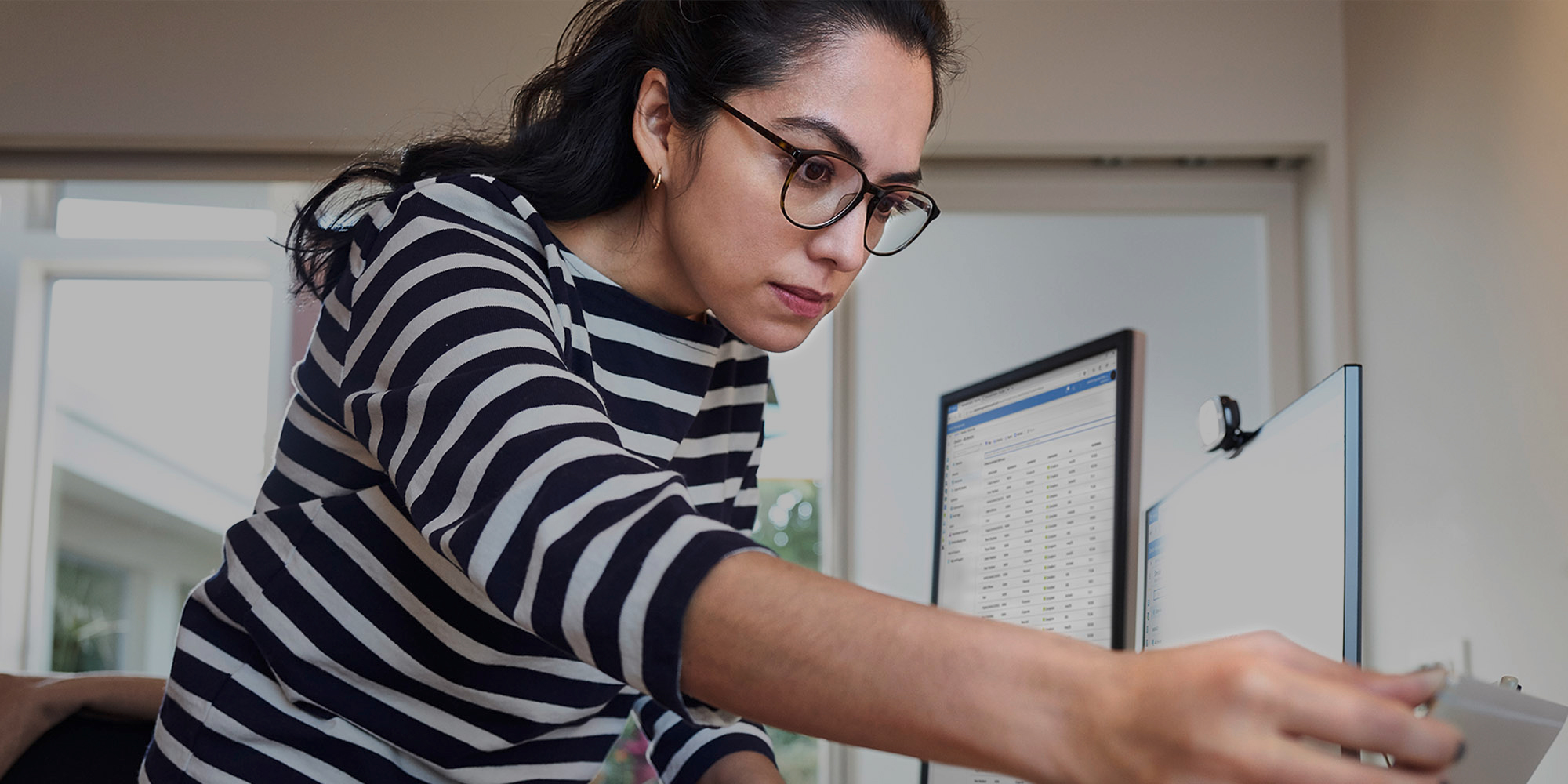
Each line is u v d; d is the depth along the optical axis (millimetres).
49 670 2652
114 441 2703
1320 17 2553
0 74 2516
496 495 515
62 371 2689
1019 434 1286
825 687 414
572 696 872
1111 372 1154
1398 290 2201
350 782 806
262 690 803
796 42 746
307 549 792
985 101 2535
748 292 777
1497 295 1790
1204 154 2564
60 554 2686
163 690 998
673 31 789
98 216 2666
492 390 560
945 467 1415
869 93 745
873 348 2486
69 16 2545
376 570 784
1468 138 1897
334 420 782
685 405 916
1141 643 1346
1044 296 2525
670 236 815
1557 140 1605
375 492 786
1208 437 1080
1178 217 2580
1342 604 756
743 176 755
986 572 1300
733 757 1014
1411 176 2141
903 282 2518
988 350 2498
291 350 2715
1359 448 764
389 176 896
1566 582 1569
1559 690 1586
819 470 2455
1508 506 1739
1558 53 1604
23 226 2658
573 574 463
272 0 2557
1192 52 2549
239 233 2678
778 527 2436
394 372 631
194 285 2719
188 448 2721
